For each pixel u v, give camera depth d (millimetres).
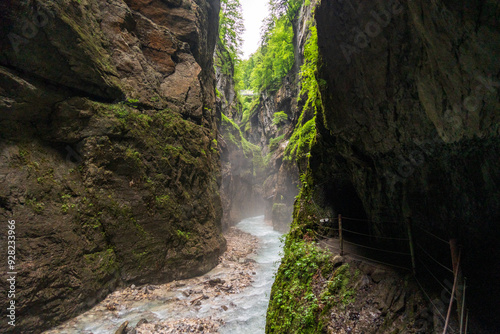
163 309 8133
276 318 5879
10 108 6820
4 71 6719
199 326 7133
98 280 8133
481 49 2678
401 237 5645
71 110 8242
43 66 7359
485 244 3859
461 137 3664
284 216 23734
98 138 8922
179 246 11109
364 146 5852
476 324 3158
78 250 7801
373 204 6500
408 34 3779
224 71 35844
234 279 11023
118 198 9312
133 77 10742
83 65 8242
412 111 4332
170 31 13695
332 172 8398
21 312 6242
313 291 5504
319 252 6422
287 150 25953
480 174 3773
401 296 4172
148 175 10469
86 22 8812
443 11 2791
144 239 9820
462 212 4164
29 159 7234
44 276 6738
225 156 26344
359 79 4977
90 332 6707
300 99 26375
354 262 5449
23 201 6770
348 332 4227
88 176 8578
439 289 3871
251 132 48469
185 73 13938
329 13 5020
